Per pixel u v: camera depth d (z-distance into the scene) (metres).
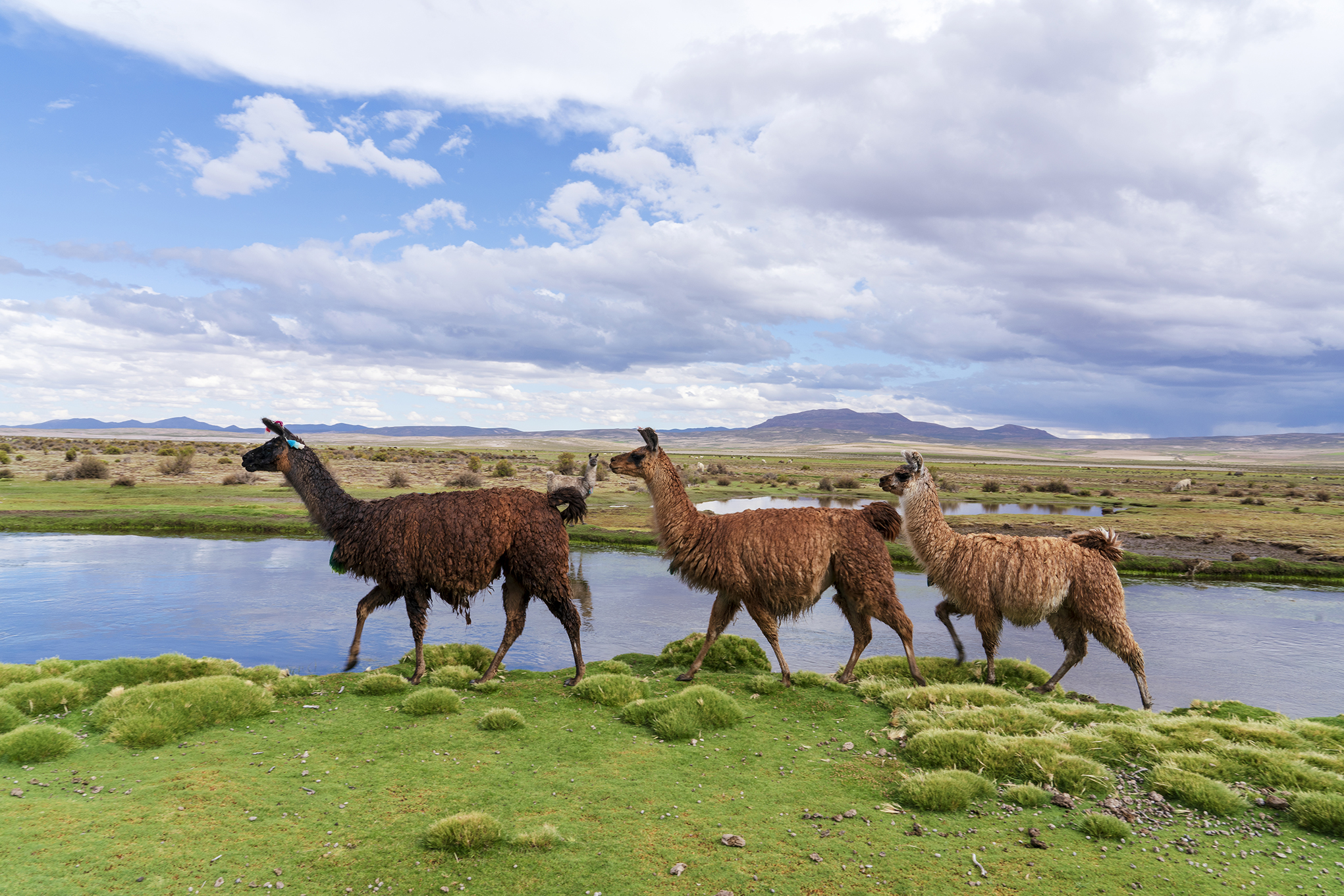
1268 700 13.16
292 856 4.89
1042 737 7.11
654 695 8.88
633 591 21.86
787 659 15.28
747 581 9.50
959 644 11.24
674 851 5.10
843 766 6.90
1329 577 26.28
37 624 16.34
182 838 5.07
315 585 20.80
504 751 7.00
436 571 9.33
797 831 5.48
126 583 20.91
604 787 6.20
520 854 4.98
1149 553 30.22
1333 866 5.07
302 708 8.20
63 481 45.22
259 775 6.25
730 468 106.25
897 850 5.19
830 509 10.03
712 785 6.34
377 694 8.77
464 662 10.94
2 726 7.19
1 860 4.67
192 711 7.46
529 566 9.43
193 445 97.75
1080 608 9.80
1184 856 5.18
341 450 98.50
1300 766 6.55
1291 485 90.06
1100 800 6.14
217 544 28.17
